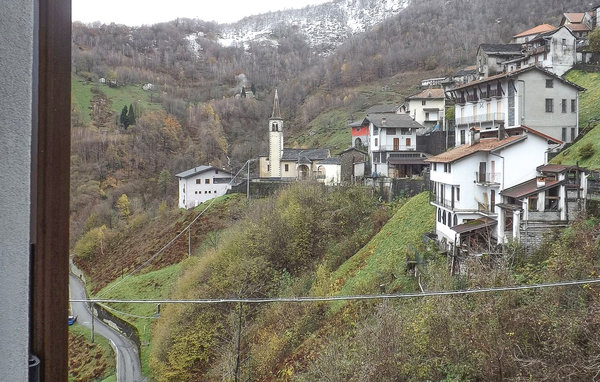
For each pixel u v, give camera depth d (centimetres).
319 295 3038
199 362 3134
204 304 3306
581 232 2134
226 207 5753
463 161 3008
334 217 4372
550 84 4256
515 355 1546
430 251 2927
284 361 2638
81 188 6850
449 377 1711
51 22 252
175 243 5350
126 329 4159
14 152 223
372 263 3297
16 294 225
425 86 11294
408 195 4450
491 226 2758
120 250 5869
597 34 5959
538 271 2102
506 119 4416
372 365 1830
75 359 3962
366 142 7175
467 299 2041
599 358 1405
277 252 4003
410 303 2298
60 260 256
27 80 229
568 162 3575
